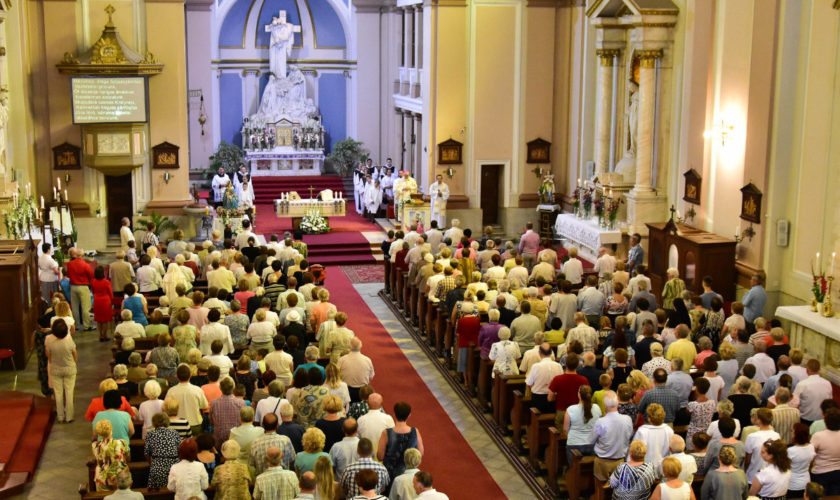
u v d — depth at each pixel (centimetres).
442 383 1589
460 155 2830
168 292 1677
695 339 1410
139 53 2561
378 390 1555
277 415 995
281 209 2819
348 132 3809
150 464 955
